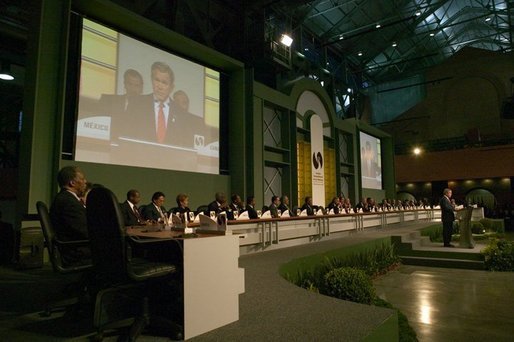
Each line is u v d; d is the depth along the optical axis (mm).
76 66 7434
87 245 2797
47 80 6730
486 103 23656
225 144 11273
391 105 27312
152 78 8922
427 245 10227
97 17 7914
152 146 8742
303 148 14266
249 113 11484
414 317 4887
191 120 9852
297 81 14188
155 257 2826
